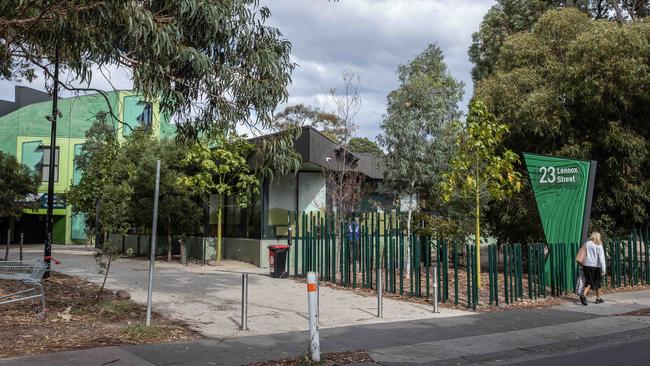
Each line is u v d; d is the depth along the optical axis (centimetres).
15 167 2222
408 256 1540
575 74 1675
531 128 1752
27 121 4384
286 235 2083
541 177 1565
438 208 1788
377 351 814
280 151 1037
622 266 1678
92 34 821
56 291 1242
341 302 1256
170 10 852
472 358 791
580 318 1127
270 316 1066
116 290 1308
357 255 1513
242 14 924
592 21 1952
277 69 952
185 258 2172
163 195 2122
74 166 4350
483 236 1958
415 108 1611
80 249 3453
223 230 2361
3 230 4538
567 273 1459
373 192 2219
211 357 748
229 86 927
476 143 1380
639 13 2545
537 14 2566
